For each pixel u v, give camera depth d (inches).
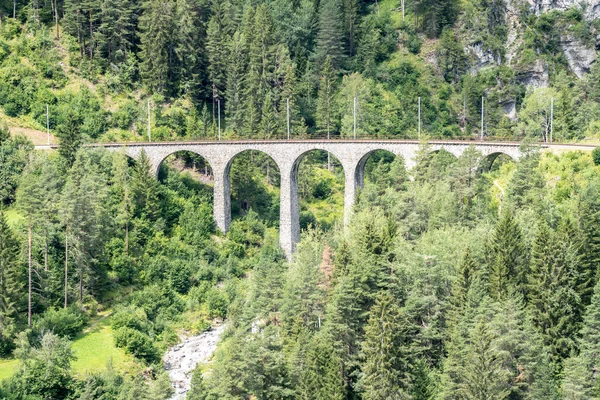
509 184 4857.3
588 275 3786.9
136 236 5733.3
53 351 4033.0
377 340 3368.6
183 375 4345.5
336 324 3553.2
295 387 3420.3
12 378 3818.9
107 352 4439.0
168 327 4965.6
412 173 5585.6
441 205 4815.5
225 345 4097.0
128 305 5044.3
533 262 3772.1
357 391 3491.6
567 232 3912.4
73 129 6269.7
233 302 5187.0
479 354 3174.2
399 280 3784.5
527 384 3228.3
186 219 6156.5
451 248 4020.7
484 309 3351.4
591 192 4414.4
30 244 4594.0
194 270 5743.1
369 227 4025.6
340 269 3949.3
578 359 3304.6
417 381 3417.8
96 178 5511.8
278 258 6127.0
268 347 3454.7
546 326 3617.1
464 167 5162.4
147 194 5954.7
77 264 4936.0
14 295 4394.7
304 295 3887.8
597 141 6087.6
